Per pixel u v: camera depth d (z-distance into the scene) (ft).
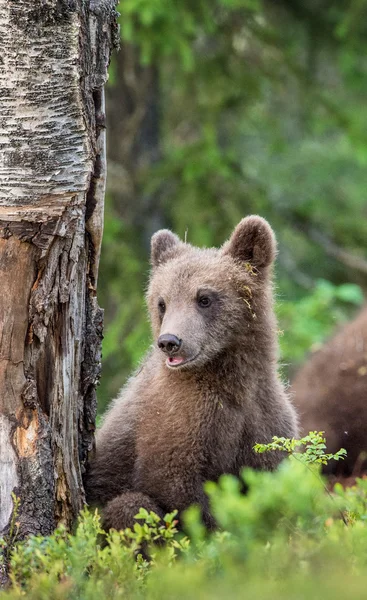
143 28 62.75
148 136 74.38
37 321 30.37
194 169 67.82
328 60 83.76
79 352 32.78
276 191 90.27
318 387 51.31
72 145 30.40
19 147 30.01
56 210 30.35
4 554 29.09
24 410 30.45
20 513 29.96
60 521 32.09
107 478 36.19
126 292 67.46
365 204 94.89
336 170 95.55
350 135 71.87
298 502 25.66
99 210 32.68
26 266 30.22
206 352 35.42
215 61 69.77
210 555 25.17
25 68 29.78
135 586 25.22
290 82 74.08
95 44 31.19
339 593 20.84
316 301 72.02
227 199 69.36
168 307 36.55
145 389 37.27
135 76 72.28
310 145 98.17
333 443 49.55
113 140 73.00
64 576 26.13
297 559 24.02
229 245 37.93
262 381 36.42
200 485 34.81
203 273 36.83
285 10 74.74
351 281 84.07
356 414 49.44
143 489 35.12
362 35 73.31
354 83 77.92
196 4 64.64
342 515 30.35
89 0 30.78
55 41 29.81
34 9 29.48
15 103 29.91
